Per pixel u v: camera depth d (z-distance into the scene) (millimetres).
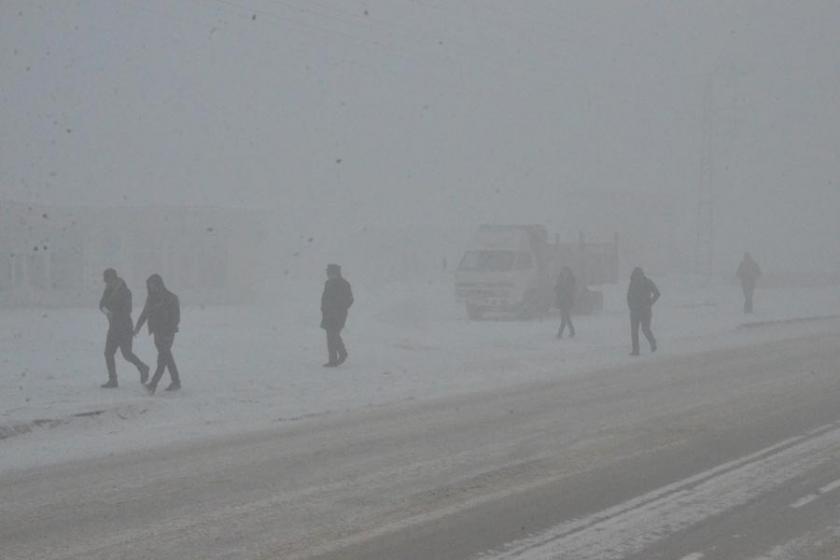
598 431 17875
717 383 24406
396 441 17109
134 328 24266
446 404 21734
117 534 11320
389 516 12000
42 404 21344
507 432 17891
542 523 11617
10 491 13656
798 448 15953
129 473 14789
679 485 13508
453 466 14914
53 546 10867
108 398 22500
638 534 11148
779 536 11047
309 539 11031
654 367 28406
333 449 16438
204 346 33031
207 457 15961
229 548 10711
